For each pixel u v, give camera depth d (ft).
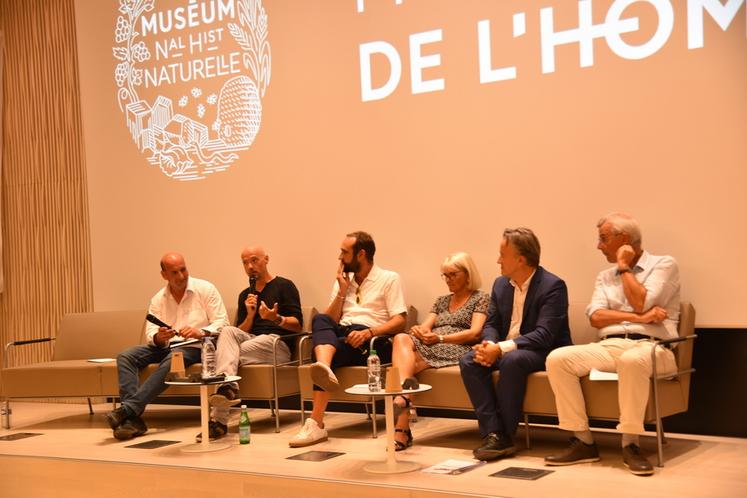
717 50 14.67
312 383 16.11
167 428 17.98
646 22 15.29
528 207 16.51
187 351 17.80
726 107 14.62
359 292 16.92
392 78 17.99
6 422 19.38
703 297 14.90
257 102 19.74
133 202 21.38
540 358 13.91
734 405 14.71
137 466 14.21
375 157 18.24
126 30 21.44
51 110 22.53
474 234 17.10
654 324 13.87
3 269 23.17
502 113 16.75
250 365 17.07
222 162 20.22
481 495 11.20
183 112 20.72
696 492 11.05
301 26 19.13
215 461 14.28
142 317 20.02
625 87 15.51
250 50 19.83
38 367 18.48
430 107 17.56
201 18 20.49
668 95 15.12
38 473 15.21
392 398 13.37
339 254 18.71
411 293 17.83
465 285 15.90
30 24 22.74
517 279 14.58
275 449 15.11
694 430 15.12
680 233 15.08
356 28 18.42
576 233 16.05
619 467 12.69
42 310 22.74
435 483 12.01
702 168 14.85
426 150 17.62
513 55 16.61
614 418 12.91
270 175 19.61
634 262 14.42
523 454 13.91
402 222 17.93
